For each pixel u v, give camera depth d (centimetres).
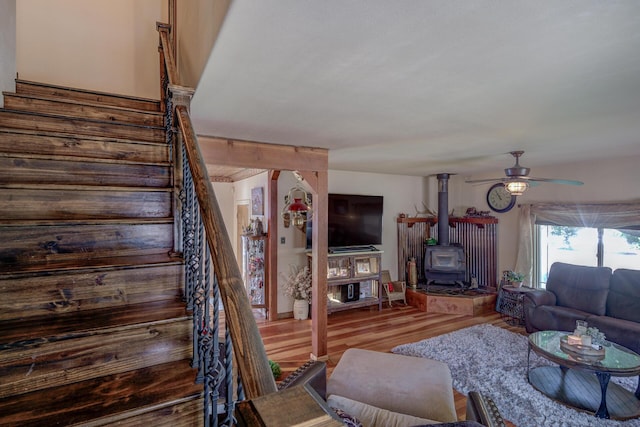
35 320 126
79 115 235
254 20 116
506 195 586
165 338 129
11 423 94
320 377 216
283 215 522
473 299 545
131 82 358
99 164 191
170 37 258
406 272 645
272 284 514
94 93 265
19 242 145
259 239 529
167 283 154
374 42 132
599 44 132
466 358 373
